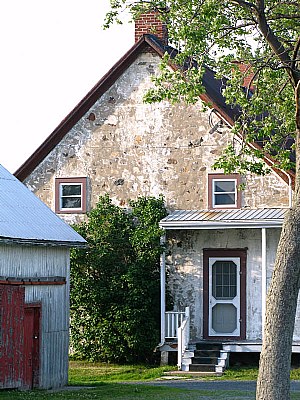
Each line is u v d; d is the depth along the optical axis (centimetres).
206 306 2942
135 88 3083
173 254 2980
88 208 3100
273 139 2272
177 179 3027
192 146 3019
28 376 2247
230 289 2939
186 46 2045
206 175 2997
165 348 2856
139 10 2092
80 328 2967
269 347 1662
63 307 2428
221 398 2052
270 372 1655
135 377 2636
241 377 2617
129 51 3067
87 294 2914
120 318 2873
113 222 2977
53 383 2347
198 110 3017
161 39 3183
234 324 2923
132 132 3080
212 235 2959
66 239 2394
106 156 3097
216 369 2730
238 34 2123
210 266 2955
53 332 2367
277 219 2778
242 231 2936
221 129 2991
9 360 2123
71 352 2989
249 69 2158
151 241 2897
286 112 2211
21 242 2172
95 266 2938
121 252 2984
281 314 1666
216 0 2016
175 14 2048
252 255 2923
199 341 2894
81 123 3125
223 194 2978
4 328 2108
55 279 2380
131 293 2883
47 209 2516
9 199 2395
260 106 2202
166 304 2959
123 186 3073
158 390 2211
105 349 2898
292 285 1669
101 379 2616
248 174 2948
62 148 3138
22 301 2175
